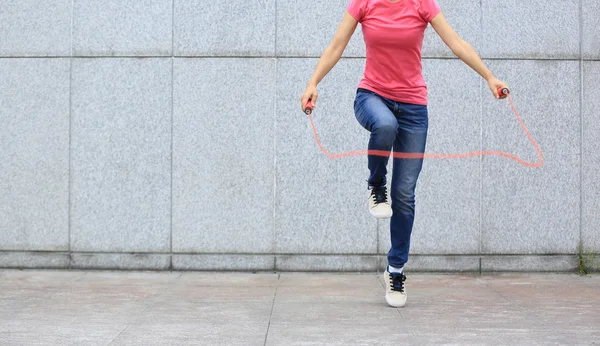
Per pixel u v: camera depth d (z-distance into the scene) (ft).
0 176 22.74
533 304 17.11
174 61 22.56
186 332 13.83
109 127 22.58
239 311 16.10
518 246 22.53
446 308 16.51
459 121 22.48
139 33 22.57
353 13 15.19
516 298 17.98
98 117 22.58
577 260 22.48
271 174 22.49
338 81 22.47
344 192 22.43
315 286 19.89
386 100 15.58
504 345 12.76
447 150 22.48
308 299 17.78
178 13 22.57
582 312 16.06
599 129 22.65
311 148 22.45
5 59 22.68
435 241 22.43
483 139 22.52
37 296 18.07
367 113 15.12
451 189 22.47
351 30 15.25
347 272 22.41
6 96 22.71
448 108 22.48
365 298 17.94
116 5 22.57
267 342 12.97
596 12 22.66
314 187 22.45
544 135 22.57
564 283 20.54
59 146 22.65
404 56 15.21
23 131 22.68
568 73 22.61
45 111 22.65
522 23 22.57
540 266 22.49
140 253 22.59
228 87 22.49
